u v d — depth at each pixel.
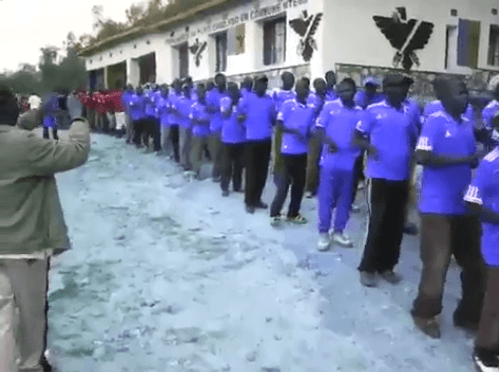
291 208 6.97
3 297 3.11
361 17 10.91
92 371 3.60
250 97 7.45
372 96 6.48
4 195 3.02
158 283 5.10
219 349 3.90
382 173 4.79
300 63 11.20
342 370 3.63
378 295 4.78
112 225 7.14
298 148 6.68
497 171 3.37
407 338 4.05
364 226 6.80
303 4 11.07
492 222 3.44
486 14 12.73
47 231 3.17
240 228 6.89
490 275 3.51
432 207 3.94
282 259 5.69
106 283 5.11
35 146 3.01
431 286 4.00
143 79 20.72
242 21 13.23
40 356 3.30
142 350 3.88
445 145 3.87
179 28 16.84
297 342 3.99
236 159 8.66
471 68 12.59
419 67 11.73
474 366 3.67
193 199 8.65
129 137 16.22
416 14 11.59
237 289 4.95
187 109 10.95
